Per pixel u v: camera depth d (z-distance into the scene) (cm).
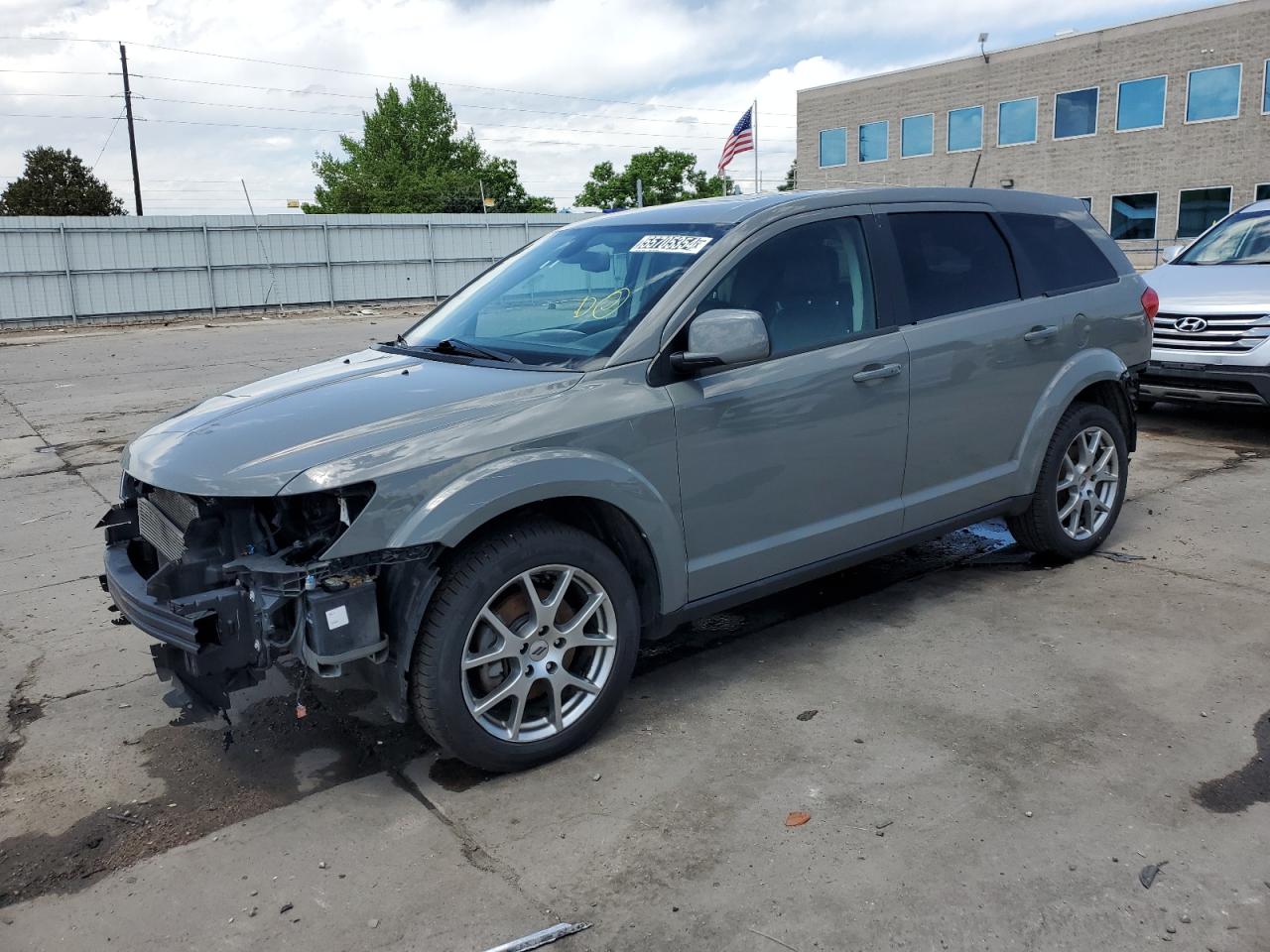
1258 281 761
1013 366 455
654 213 426
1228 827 286
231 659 293
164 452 326
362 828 303
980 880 267
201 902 271
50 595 516
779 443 374
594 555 329
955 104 3812
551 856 286
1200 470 687
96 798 325
